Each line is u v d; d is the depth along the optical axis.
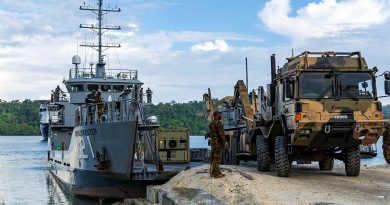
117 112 18.80
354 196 10.62
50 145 29.70
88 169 19.36
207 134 21.64
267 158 15.36
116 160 17.23
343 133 13.03
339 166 19.16
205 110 22.61
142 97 19.27
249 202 10.33
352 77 13.26
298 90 13.05
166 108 82.81
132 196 18.11
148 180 17.00
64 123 25.20
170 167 18.55
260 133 16.34
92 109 19.69
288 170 13.75
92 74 26.75
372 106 13.20
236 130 19.56
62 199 20.41
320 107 13.00
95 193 19.50
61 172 24.55
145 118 20.38
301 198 10.37
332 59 13.38
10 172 35.59
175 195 11.96
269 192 10.99
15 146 111.44
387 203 9.86
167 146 20.19
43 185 26.09
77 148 20.81
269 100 14.97
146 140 21.23
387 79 12.86
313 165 20.16
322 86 13.14
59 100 25.48
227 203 10.72
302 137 13.07
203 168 14.74
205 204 10.64
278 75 14.75
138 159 20.59
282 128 14.05
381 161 35.44
